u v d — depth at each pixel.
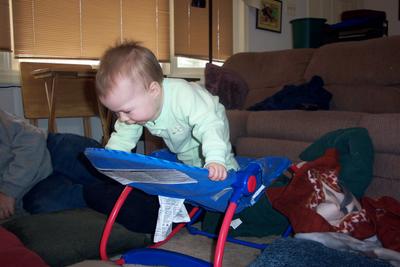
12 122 1.62
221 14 3.53
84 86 2.65
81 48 2.73
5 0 2.42
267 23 3.70
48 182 1.66
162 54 3.14
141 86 0.98
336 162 1.36
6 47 2.43
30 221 1.34
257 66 2.69
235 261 1.26
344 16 3.45
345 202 1.27
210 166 0.86
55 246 1.17
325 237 1.15
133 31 2.96
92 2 2.76
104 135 2.52
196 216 1.44
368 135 1.45
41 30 2.57
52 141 1.82
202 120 1.00
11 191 1.56
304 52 2.53
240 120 2.11
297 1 3.92
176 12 3.21
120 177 1.00
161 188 0.99
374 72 2.09
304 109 1.99
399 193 1.43
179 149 1.19
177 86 1.06
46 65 2.53
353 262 0.92
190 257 1.11
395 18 4.15
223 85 2.52
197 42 3.37
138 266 1.21
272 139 1.95
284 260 0.93
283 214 1.35
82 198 1.62
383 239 1.18
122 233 1.30
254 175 0.90
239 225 1.44
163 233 1.08
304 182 1.29
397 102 2.00
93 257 1.22
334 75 2.24
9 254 0.94
